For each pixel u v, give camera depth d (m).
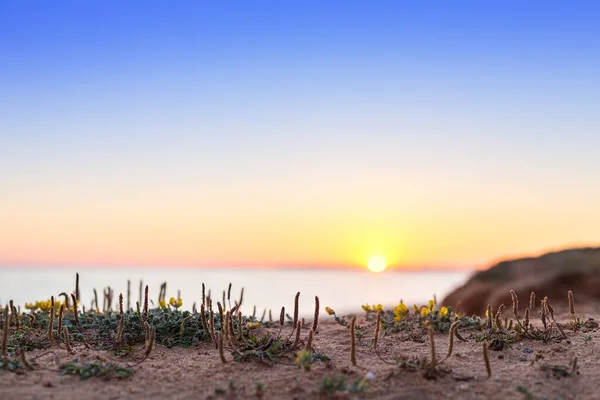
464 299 17.86
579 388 4.11
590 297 14.70
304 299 38.53
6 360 4.45
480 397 3.95
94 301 7.09
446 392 4.02
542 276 16.59
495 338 5.32
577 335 5.69
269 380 4.20
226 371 4.40
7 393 3.88
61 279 65.44
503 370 4.52
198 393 3.96
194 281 65.75
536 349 5.16
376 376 4.28
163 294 6.61
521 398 3.93
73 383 4.13
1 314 6.37
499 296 16.17
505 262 21.19
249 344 4.94
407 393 3.97
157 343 5.27
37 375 4.29
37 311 6.64
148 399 3.83
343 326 6.76
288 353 4.86
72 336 5.47
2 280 61.41
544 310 5.58
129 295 6.26
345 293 49.44
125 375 4.28
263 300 35.62
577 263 18.09
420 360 4.67
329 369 4.45
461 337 5.57
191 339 5.34
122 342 5.23
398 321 6.39
